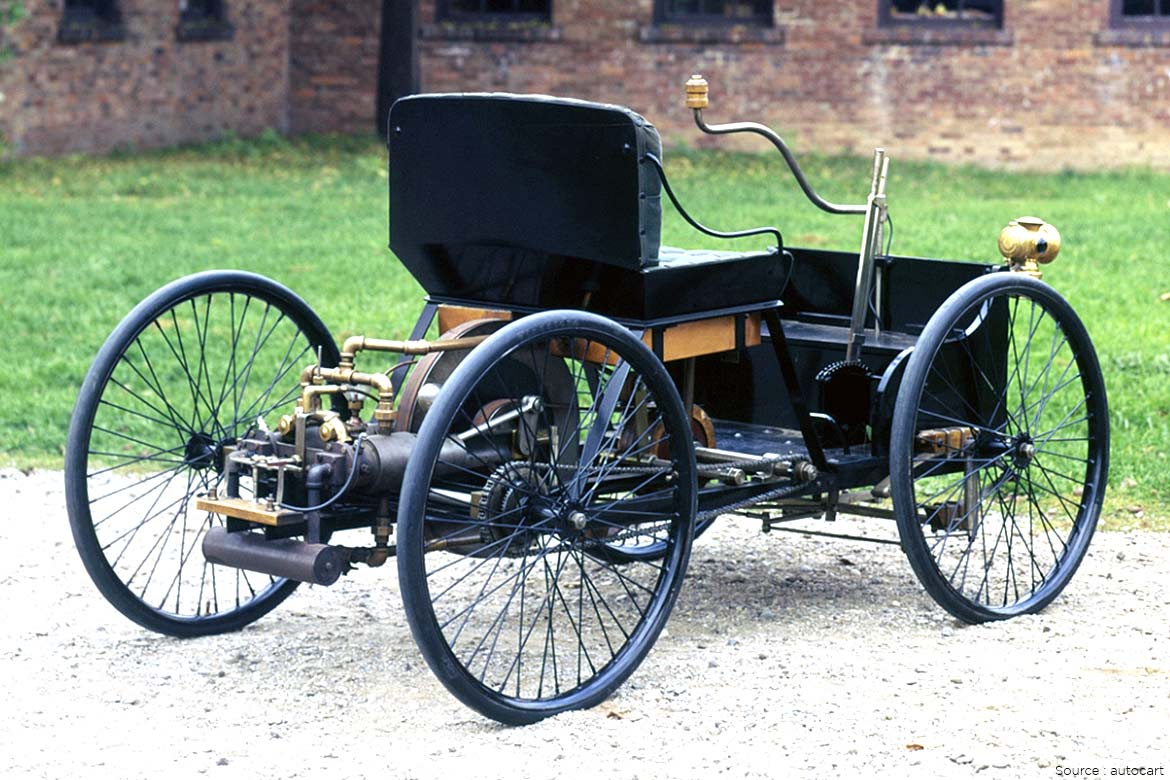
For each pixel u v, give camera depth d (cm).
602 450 476
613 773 393
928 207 1590
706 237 1357
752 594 548
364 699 448
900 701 441
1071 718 427
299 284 1134
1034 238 537
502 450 454
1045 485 662
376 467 430
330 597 542
